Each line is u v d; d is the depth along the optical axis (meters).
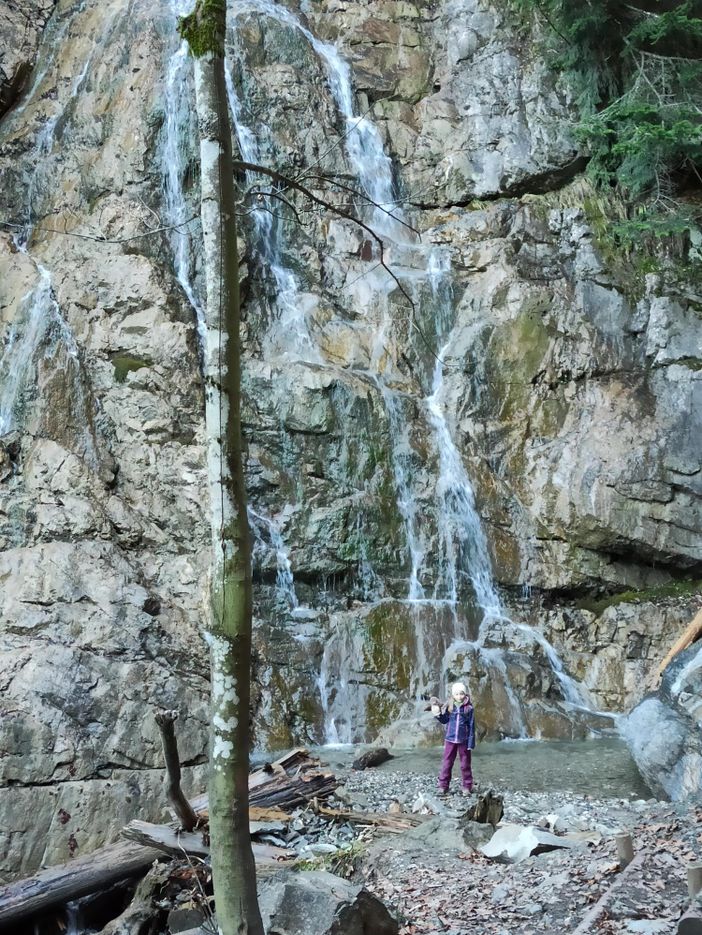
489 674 17.73
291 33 24.38
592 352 21.72
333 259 22.58
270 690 16.98
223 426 6.27
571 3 23.50
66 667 14.09
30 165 23.08
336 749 16.22
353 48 26.03
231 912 5.94
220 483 6.25
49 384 19.02
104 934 9.05
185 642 15.95
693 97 22.86
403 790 13.02
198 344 20.08
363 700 17.38
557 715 17.34
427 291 22.48
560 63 24.56
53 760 12.90
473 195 24.53
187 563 17.86
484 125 24.89
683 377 20.98
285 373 19.73
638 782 13.27
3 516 17.92
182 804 9.72
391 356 21.69
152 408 19.11
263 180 6.96
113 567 16.42
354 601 19.03
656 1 23.64
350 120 24.58
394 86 25.88
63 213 21.86
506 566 20.03
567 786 13.13
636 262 23.08
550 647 19.05
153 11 23.30
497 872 8.78
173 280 20.50
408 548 19.50
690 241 23.30
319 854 10.16
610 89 24.23
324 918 7.09
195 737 13.92
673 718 11.88
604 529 19.72
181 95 21.98
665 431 20.28
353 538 19.08
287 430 19.47
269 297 21.47
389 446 20.06
